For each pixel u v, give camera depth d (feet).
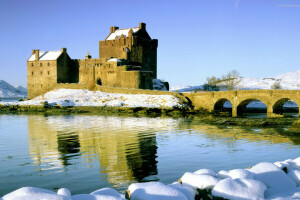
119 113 295.89
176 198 29.22
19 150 114.01
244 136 142.10
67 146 120.78
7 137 146.51
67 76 454.40
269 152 104.42
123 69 389.80
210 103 303.27
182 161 92.73
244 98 269.64
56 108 334.44
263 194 32.78
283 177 38.09
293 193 34.09
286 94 236.22
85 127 182.80
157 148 113.91
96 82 428.15
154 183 32.09
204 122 207.31
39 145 124.06
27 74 464.65
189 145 119.34
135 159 96.22
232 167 84.84
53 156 102.89
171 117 251.60
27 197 25.27
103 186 69.67
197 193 33.32
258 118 223.71
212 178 34.27
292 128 149.38
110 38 451.94
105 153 106.11
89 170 83.56
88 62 437.99
